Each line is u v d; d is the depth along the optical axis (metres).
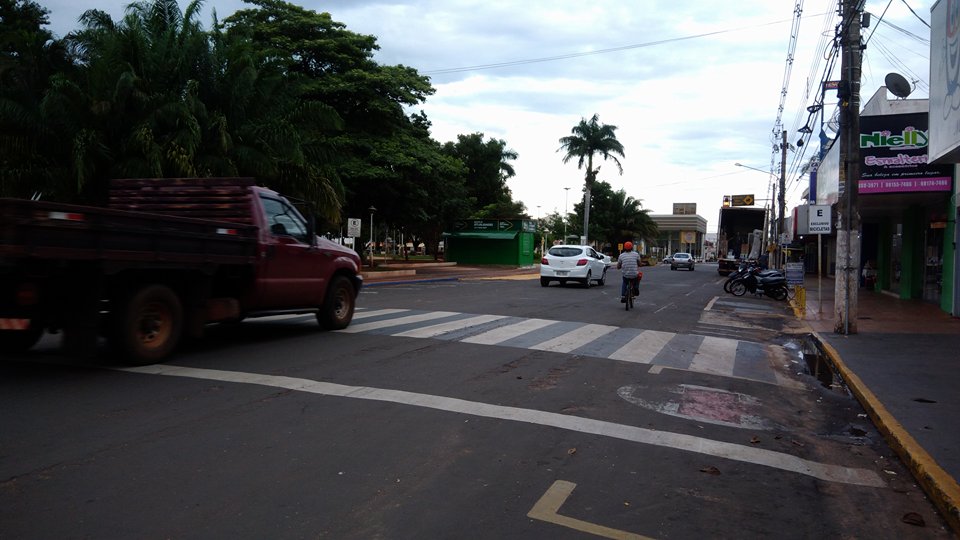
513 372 8.34
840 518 4.36
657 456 5.38
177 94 18.06
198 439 5.28
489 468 4.92
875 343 11.85
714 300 22.23
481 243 49.75
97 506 4.00
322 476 4.61
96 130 16.69
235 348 9.30
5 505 3.98
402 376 7.81
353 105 30.42
